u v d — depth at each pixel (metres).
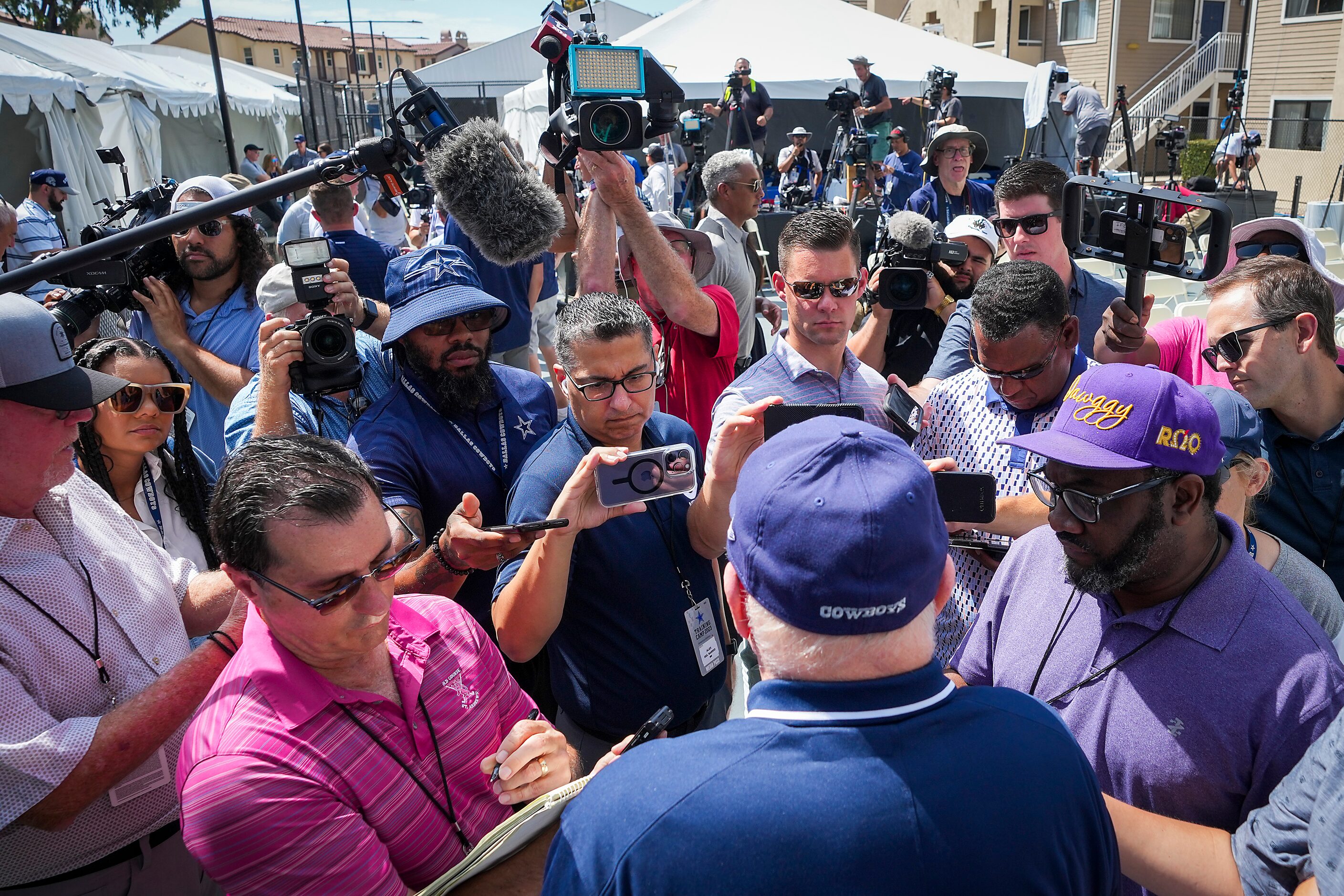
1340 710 1.29
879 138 11.20
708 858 1.00
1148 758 1.60
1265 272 2.32
